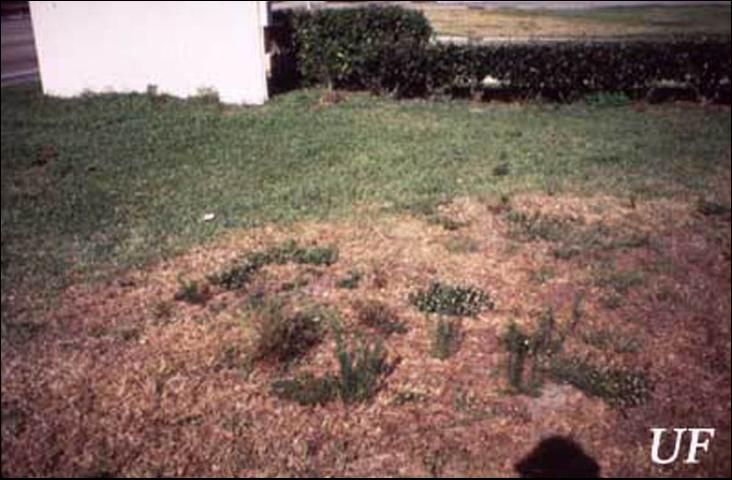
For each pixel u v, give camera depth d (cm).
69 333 519
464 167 905
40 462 384
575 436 405
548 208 764
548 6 2870
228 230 712
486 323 530
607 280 591
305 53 1443
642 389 441
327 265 633
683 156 942
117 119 1173
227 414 425
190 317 542
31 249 670
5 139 1053
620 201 781
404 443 399
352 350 493
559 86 1307
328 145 1009
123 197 812
